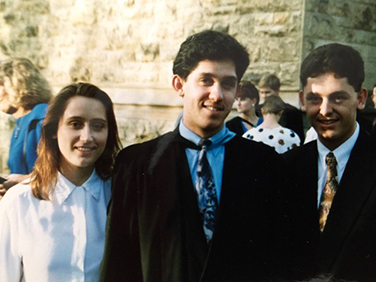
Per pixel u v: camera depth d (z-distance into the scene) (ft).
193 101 5.98
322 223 6.17
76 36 7.88
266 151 6.18
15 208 6.37
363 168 6.16
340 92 6.06
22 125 7.07
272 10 7.61
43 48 8.03
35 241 6.26
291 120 6.97
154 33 7.61
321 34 7.75
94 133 6.36
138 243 6.13
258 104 7.07
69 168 6.47
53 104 6.41
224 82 5.93
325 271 6.09
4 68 7.19
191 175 6.03
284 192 6.12
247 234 5.90
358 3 7.98
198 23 7.52
